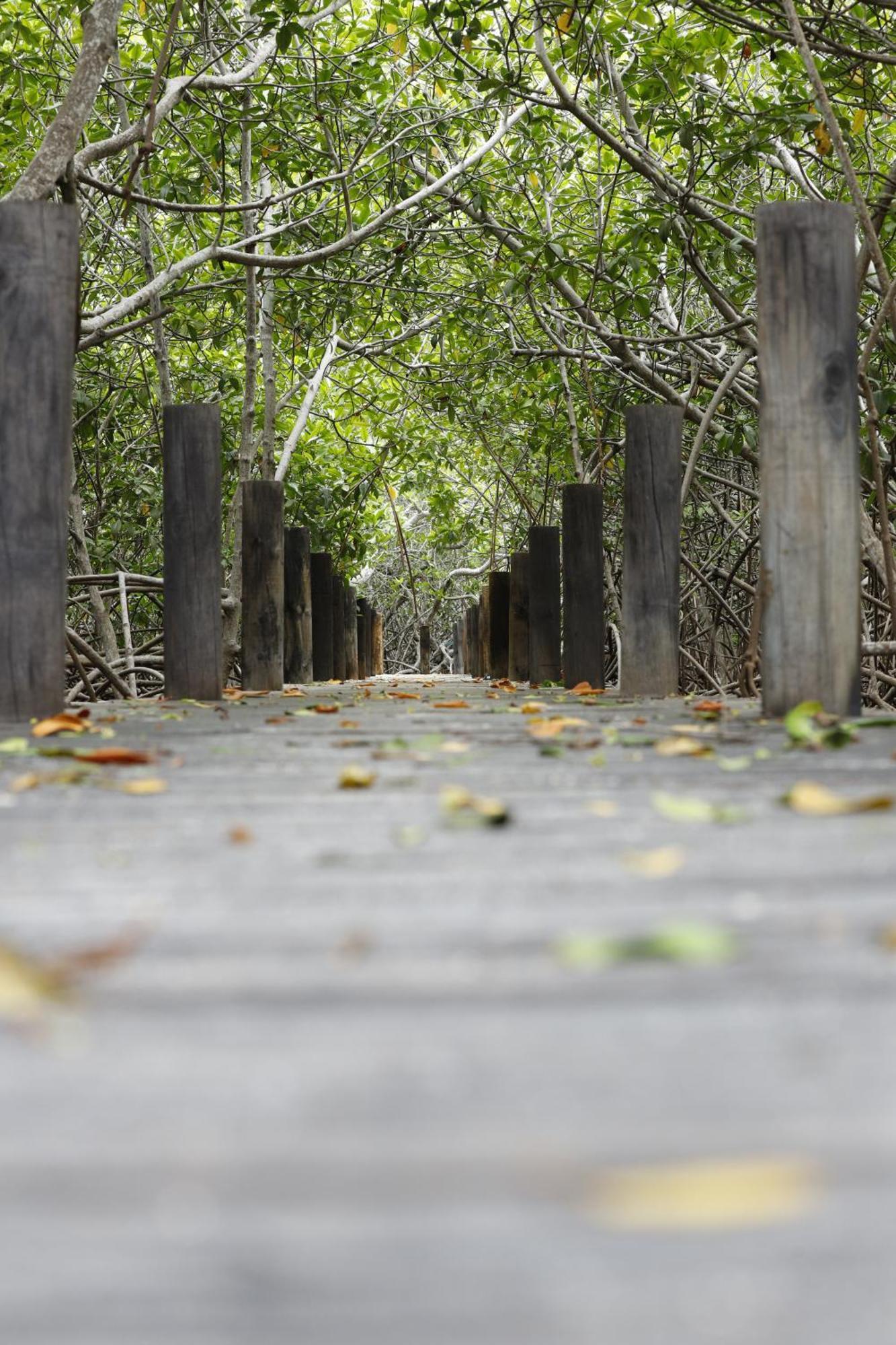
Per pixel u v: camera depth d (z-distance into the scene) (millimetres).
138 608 13305
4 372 4160
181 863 1881
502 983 1257
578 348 11938
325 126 8633
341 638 14609
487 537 22359
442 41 8055
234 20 8617
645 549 6254
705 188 9633
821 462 4043
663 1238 708
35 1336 607
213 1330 611
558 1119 900
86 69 5676
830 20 6801
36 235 4145
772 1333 604
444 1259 686
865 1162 817
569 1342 595
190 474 5840
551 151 10141
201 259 7676
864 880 1696
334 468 16156
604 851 1929
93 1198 773
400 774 2918
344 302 10781
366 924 1500
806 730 3311
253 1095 958
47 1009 1157
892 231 7473
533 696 7230
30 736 3895
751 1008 1166
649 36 8352
